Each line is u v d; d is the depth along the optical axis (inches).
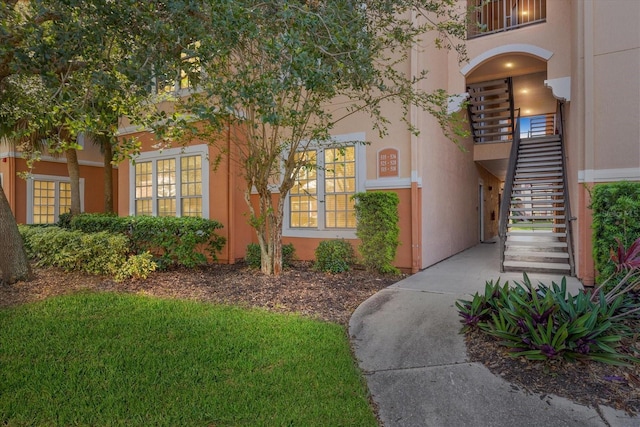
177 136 193.5
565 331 119.9
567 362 123.4
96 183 633.6
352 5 177.8
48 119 150.2
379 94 307.3
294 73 129.8
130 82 142.9
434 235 338.6
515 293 154.1
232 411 106.3
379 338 162.6
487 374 125.2
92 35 132.2
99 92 143.0
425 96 240.4
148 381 122.3
